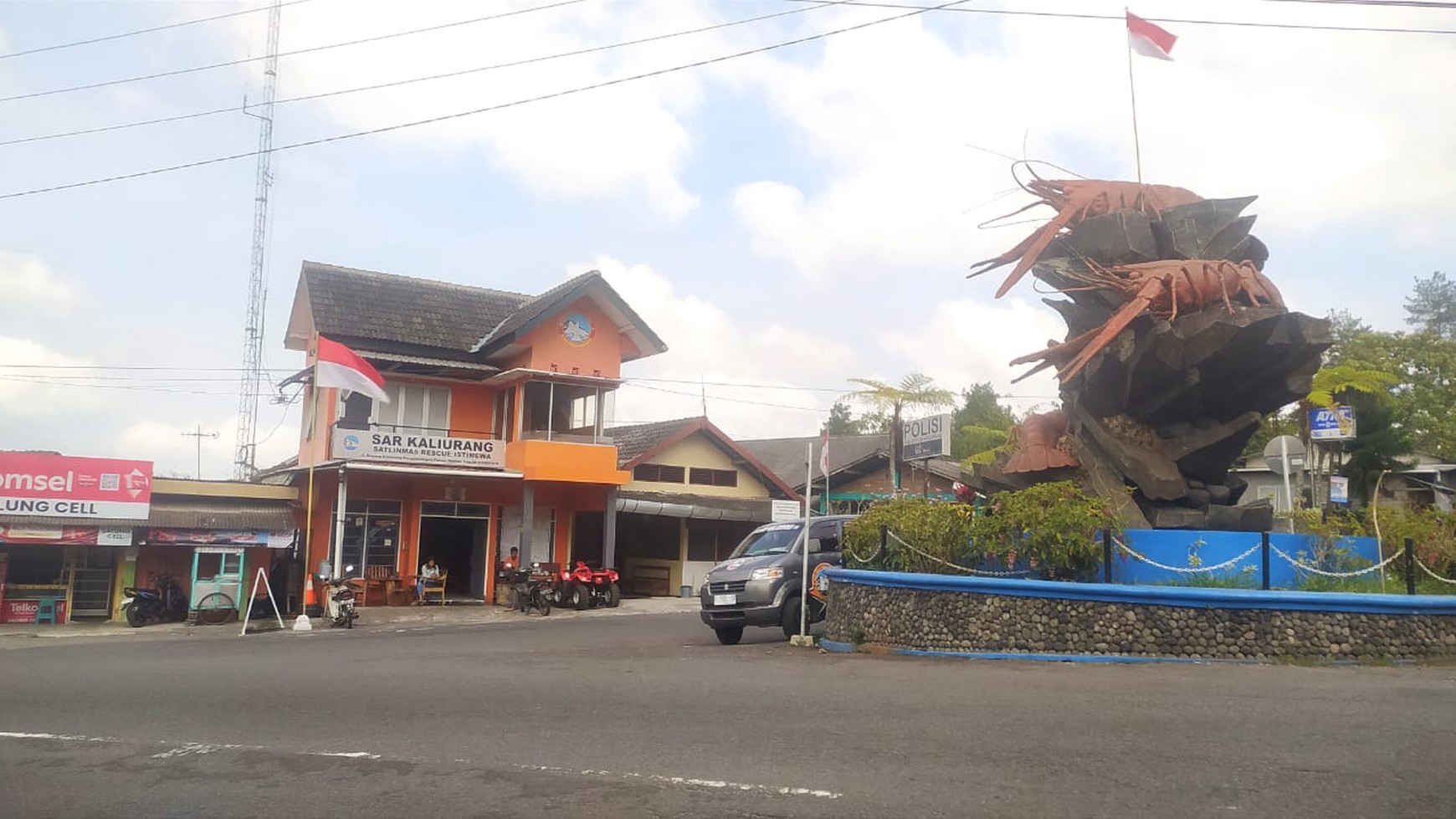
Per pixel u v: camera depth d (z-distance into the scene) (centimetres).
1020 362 1483
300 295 2875
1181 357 1344
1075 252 1487
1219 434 1394
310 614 2367
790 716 804
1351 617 1099
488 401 2845
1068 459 1487
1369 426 2634
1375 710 790
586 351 2739
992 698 866
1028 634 1148
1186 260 1409
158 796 616
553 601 2517
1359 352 3519
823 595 1503
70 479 2214
